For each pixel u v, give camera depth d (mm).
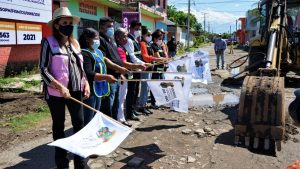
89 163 4434
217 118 6664
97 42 4672
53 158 4590
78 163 3930
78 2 15695
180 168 4309
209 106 7691
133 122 6336
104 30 5328
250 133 3955
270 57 5660
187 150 4918
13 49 11977
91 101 4609
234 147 5039
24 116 6574
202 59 7469
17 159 4539
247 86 4242
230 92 9406
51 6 13508
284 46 9422
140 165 4383
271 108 3967
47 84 3668
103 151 3227
